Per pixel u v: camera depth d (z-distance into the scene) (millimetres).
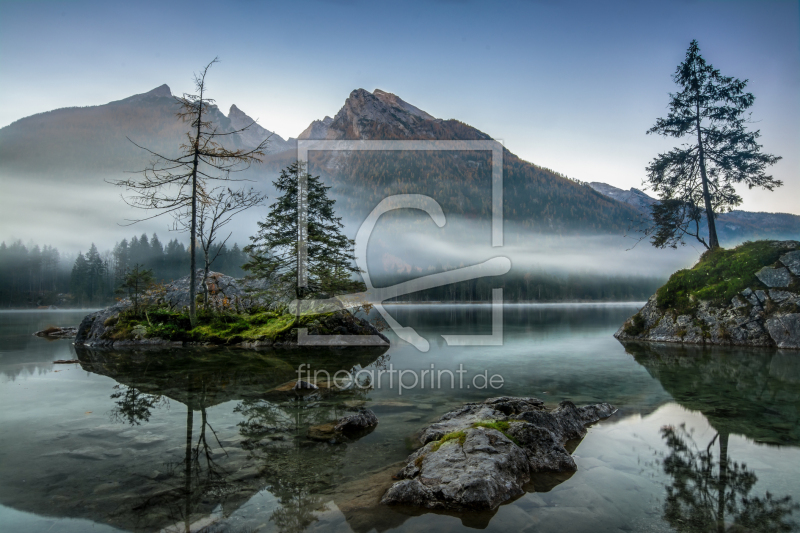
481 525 4141
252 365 14852
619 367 14922
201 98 22094
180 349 19734
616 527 4133
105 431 7188
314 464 5848
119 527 4062
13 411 8477
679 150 27406
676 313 23766
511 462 5426
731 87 25578
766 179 25250
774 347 19531
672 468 5770
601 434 7363
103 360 15820
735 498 4805
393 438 7086
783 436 7168
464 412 8203
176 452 6227
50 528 4043
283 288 23953
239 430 7348
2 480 5156
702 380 12445
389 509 4504
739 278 22031
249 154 23031
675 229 28188
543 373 13742
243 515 4320
